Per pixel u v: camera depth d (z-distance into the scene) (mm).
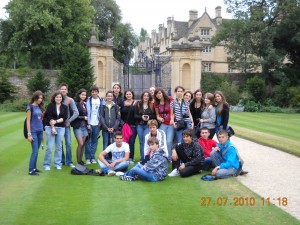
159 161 7438
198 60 27766
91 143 9359
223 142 7863
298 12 31500
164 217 5227
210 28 46281
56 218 5188
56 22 30500
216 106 9047
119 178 7605
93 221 5074
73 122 8828
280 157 10016
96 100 9258
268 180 7441
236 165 7711
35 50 32812
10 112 23344
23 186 6848
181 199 6102
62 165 8961
